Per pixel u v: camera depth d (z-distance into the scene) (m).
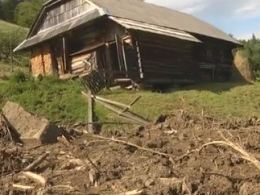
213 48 26.70
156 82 19.92
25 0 63.72
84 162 6.91
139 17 21.33
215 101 16.92
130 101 15.84
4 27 46.28
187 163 6.67
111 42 19.75
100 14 19.02
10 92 17.30
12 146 8.79
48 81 18.02
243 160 6.47
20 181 6.36
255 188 5.21
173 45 21.59
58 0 22.30
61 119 14.91
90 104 15.12
